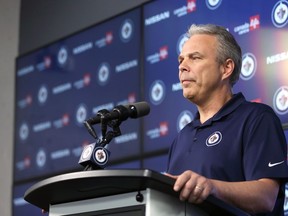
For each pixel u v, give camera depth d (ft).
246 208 11.59
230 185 11.38
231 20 23.44
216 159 13.28
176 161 14.12
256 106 13.78
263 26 22.36
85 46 29.71
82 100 29.32
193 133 14.38
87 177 10.24
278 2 22.07
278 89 21.45
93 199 11.16
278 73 21.59
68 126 29.76
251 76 22.27
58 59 31.01
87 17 30.63
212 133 13.82
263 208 11.82
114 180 10.23
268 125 13.29
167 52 25.71
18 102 32.63
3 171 32.42
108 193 10.87
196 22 24.75
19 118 32.37
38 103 31.60
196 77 14.38
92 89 28.91
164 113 25.27
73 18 31.37
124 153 26.43
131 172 10.03
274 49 21.88
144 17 26.99
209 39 14.57
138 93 26.61
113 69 28.04
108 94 28.04
